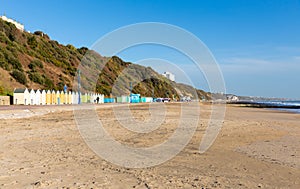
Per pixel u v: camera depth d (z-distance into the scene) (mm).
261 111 43500
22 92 44688
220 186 6066
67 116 24750
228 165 8008
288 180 6578
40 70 62781
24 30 86125
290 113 38688
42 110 29531
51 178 6480
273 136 14031
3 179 6367
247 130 16438
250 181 6469
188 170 7430
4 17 81938
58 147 10305
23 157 8586
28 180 6312
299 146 11164
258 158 8953
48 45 81062
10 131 14344
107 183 6176
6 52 57094
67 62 78750
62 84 62906
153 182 6285
